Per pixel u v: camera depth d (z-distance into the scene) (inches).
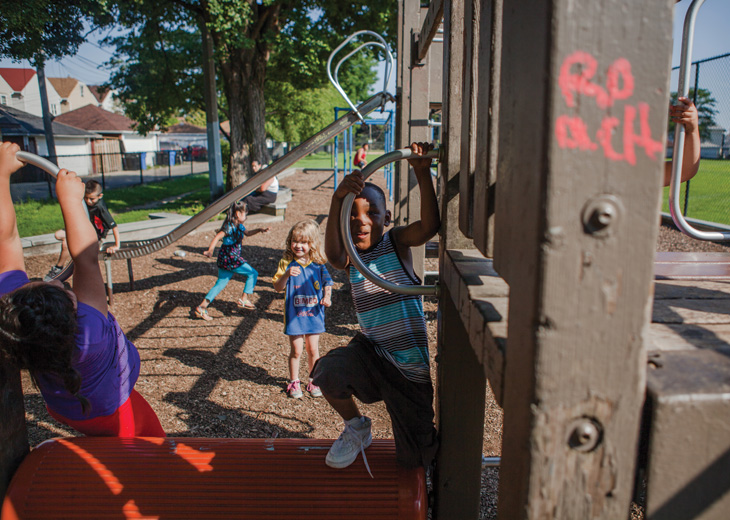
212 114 623.8
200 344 210.8
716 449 35.2
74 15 444.8
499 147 40.7
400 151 72.3
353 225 78.3
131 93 775.7
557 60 30.2
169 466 76.1
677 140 82.0
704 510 36.0
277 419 151.2
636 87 30.6
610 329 32.6
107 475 75.2
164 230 413.7
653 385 35.7
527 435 34.1
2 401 75.1
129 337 218.5
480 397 73.5
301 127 1327.5
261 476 74.7
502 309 47.7
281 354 201.3
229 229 239.6
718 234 81.5
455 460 75.5
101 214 253.8
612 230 31.5
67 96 2471.7
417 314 77.7
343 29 754.2
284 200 634.8
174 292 280.2
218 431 143.9
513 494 37.1
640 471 55.2
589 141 30.8
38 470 75.8
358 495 72.5
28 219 506.9
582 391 33.2
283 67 819.4
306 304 162.4
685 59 81.7
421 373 75.0
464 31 58.4
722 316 51.3
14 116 1467.8
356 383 72.6
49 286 73.5
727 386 35.4
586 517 35.0
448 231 69.9
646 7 30.2
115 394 84.6
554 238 31.4
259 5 671.8
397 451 74.4
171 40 711.1
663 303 56.6
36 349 70.6
